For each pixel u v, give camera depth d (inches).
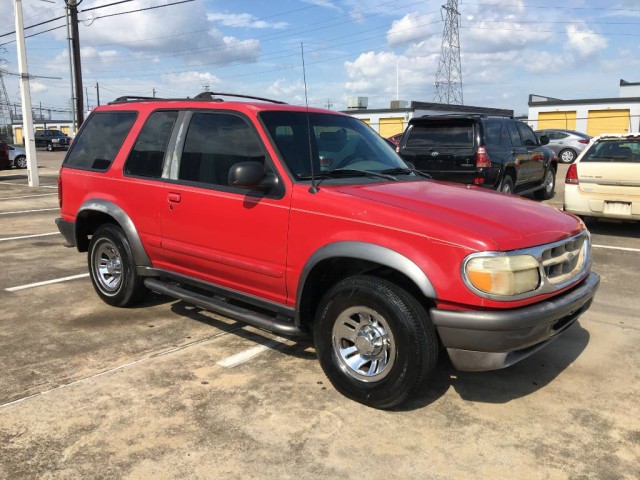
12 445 119.7
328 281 151.7
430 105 1583.4
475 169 359.9
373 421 130.8
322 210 140.2
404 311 126.7
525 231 129.6
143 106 199.5
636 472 112.3
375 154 181.6
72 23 892.0
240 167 144.9
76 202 216.8
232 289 167.2
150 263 194.5
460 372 157.2
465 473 111.8
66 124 3051.2
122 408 135.6
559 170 860.0
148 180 186.7
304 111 174.6
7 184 720.3
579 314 146.3
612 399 142.1
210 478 109.8
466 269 120.6
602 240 331.6
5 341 177.0
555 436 125.2
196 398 140.9
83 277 255.8
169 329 189.2
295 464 114.2
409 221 128.3
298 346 175.6
